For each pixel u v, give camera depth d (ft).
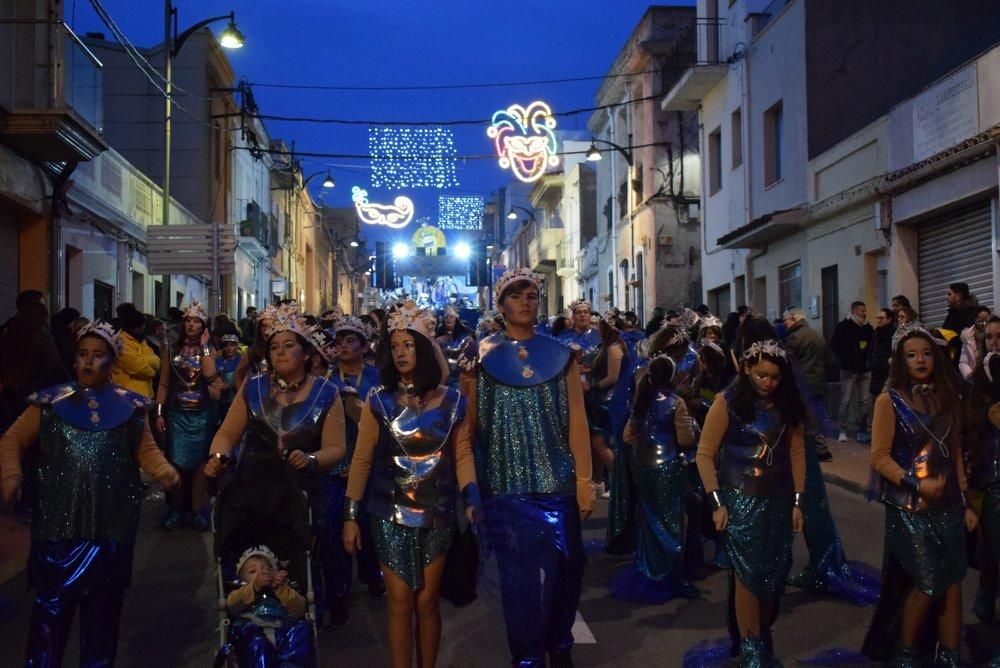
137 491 16.98
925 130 50.47
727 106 80.33
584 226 151.33
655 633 20.22
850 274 59.11
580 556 16.94
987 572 20.24
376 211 111.45
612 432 31.17
